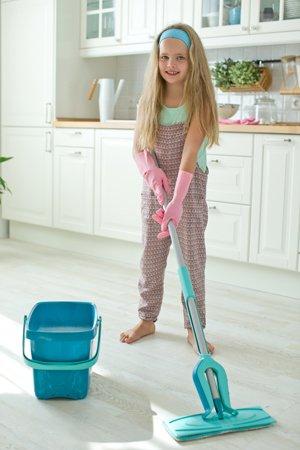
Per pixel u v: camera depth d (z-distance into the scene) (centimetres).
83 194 399
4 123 450
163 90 229
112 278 346
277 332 259
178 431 164
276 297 317
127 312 281
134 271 365
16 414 177
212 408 171
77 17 420
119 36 396
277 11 327
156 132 229
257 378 209
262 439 166
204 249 240
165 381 204
